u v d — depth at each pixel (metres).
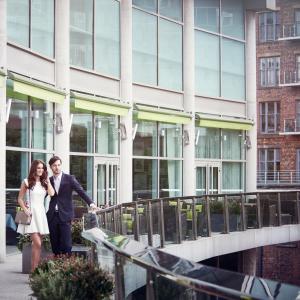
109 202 25.88
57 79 22.03
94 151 24.98
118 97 26.53
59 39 22.06
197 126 32.25
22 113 19.70
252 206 24.64
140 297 6.43
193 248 20.38
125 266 7.01
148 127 29.03
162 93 29.58
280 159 58.78
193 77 31.41
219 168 33.66
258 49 60.22
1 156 16.95
